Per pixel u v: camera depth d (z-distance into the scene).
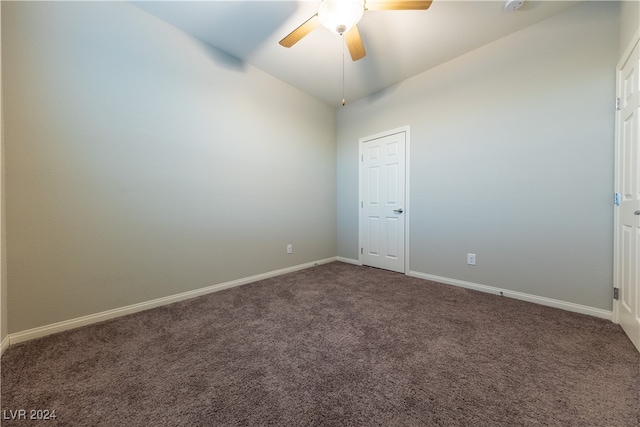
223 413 1.04
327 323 1.86
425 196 3.00
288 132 3.35
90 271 1.88
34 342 1.61
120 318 1.97
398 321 1.88
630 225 1.61
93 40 1.87
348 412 1.04
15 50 1.59
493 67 2.44
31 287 1.66
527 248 2.27
